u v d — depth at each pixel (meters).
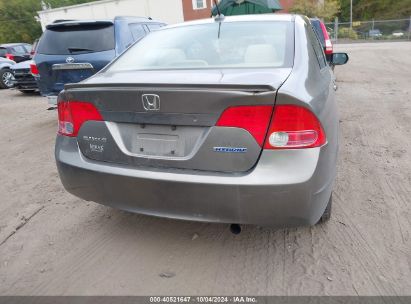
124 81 2.66
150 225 3.26
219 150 2.29
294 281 2.53
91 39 6.25
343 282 2.49
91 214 3.50
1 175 4.62
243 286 2.50
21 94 12.59
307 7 38.31
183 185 2.35
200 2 36.03
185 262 2.76
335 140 2.67
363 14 56.12
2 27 54.06
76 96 2.67
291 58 2.83
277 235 3.04
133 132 2.53
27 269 2.73
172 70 2.89
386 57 17.47
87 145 2.71
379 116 6.62
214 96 2.23
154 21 8.05
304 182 2.22
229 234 3.07
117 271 2.68
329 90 2.99
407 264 2.64
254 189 2.23
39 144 5.99
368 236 2.99
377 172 4.19
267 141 2.23
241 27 3.32
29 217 3.49
